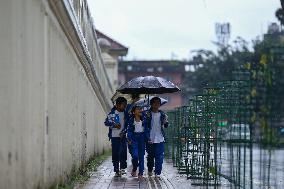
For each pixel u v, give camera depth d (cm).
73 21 1593
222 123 1316
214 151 1386
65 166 1559
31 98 1073
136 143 1917
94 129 2948
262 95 976
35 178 1105
